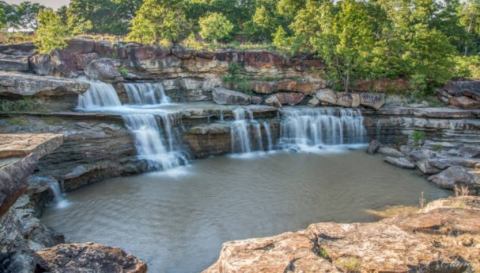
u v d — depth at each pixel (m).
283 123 23.72
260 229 11.23
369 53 29.50
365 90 29.70
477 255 3.79
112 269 4.79
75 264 4.59
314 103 28.12
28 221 8.95
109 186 14.95
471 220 4.62
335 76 29.45
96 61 25.23
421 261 3.62
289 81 28.67
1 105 16.66
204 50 29.91
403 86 29.92
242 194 14.35
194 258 9.45
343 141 25.27
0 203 3.31
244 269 3.49
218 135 20.62
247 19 57.34
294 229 11.27
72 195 13.84
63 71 24.67
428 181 16.30
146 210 12.56
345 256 3.75
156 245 10.10
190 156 19.81
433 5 38.22
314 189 15.12
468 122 22.33
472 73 36.50
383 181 16.33
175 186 15.16
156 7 36.06
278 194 14.45
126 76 26.31
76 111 19.48
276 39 36.47
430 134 23.56
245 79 29.48
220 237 10.65
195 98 28.48
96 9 64.75
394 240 4.07
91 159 15.69
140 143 17.86
